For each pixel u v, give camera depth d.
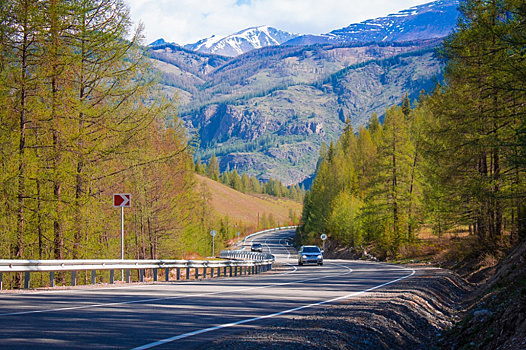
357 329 10.58
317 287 20.23
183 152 28.22
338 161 111.25
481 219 32.88
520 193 25.50
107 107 24.81
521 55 22.33
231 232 146.00
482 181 28.27
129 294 15.23
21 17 22.16
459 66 29.16
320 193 107.25
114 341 8.04
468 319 13.39
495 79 24.58
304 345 8.43
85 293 15.14
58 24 22.98
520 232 26.19
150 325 9.70
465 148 29.06
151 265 22.53
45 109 23.19
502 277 19.61
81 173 24.27
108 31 24.22
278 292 17.64
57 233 25.11
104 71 24.88
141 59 25.12
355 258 66.94
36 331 8.50
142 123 25.25
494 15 25.03
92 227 26.61
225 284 21.28
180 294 15.71
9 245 24.05
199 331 9.34
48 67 23.20
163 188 38.50
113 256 31.03
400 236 54.62
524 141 21.94
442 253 43.84
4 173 22.70
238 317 11.34
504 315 11.19
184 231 45.25
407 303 14.91
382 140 59.06
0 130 22.80
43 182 24.19
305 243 111.88
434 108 30.70
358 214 70.62
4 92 22.53
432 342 12.27
